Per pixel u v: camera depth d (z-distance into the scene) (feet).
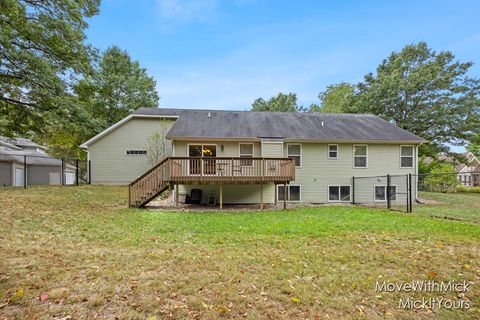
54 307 8.87
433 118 65.62
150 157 55.42
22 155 65.46
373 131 47.88
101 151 55.21
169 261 13.58
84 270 11.93
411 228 22.18
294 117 52.80
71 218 23.95
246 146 44.01
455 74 67.15
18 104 41.39
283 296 10.26
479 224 24.32
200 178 36.01
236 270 12.62
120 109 85.20
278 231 20.92
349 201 45.98
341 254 15.24
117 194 43.06
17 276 10.97
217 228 22.06
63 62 40.73
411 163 47.11
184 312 8.93
